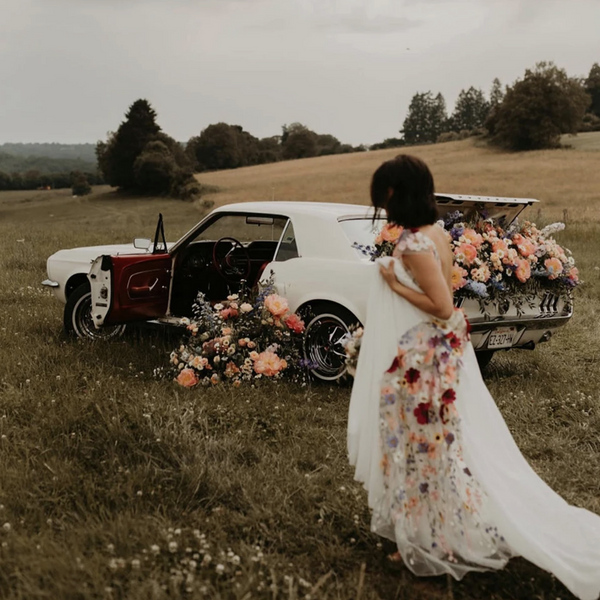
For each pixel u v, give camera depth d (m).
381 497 2.97
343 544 3.26
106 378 5.38
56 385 5.23
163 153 88.69
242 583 2.82
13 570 2.83
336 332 5.70
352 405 3.09
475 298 5.53
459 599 2.90
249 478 3.79
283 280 5.86
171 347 6.57
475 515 2.93
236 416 4.77
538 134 83.75
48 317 7.77
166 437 4.09
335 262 5.61
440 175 62.44
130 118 93.94
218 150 133.62
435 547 2.92
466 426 3.03
